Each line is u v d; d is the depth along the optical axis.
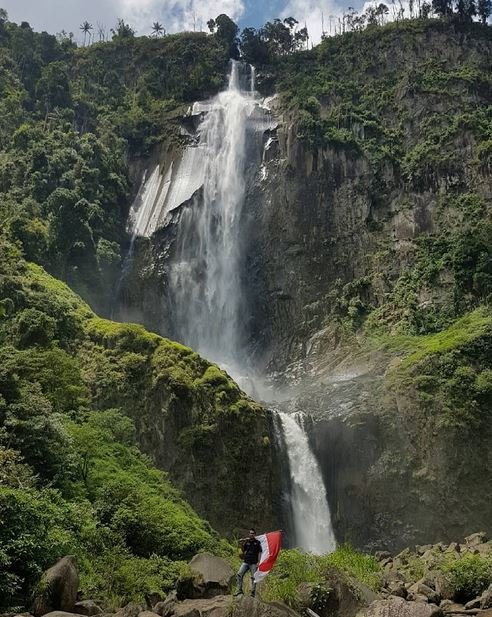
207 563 21.31
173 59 96.56
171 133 81.94
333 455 45.66
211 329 68.50
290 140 75.62
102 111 86.56
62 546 19.48
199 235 72.38
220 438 40.69
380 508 44.56
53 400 34.44
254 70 93.12
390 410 47.19
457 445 45.44
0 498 18.27
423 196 69.88
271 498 41.97
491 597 18.56
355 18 99.94
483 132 70.81
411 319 60.97
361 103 81.56
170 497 32.69
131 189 78.06
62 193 61.53
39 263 56.78
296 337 66.31
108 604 18.97
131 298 67.19
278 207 73.00
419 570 25.97
